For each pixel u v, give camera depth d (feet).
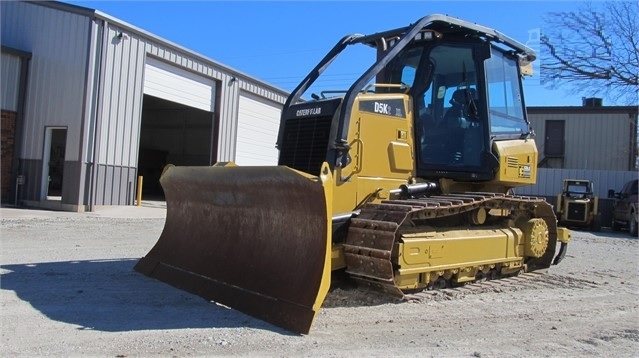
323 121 20.81
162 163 97.96
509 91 25.89
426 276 20.95
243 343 15.05
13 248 30.12
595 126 94.68
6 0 58.13
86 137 53.62
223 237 21.47
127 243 33.88
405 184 22.31
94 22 54.03
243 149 78.07
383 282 19.16
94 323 16.53
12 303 18.49
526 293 23.40
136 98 58.85
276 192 18.61
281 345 15.01
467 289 22.68
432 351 15.11
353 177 20.57
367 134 21.06
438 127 23.43
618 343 16.57
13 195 56.70
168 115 100.89
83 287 21.25
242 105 77.30
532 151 26.03
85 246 31.96
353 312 18.86
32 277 22.76
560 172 83.56
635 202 62.28
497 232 24.43
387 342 15.74
